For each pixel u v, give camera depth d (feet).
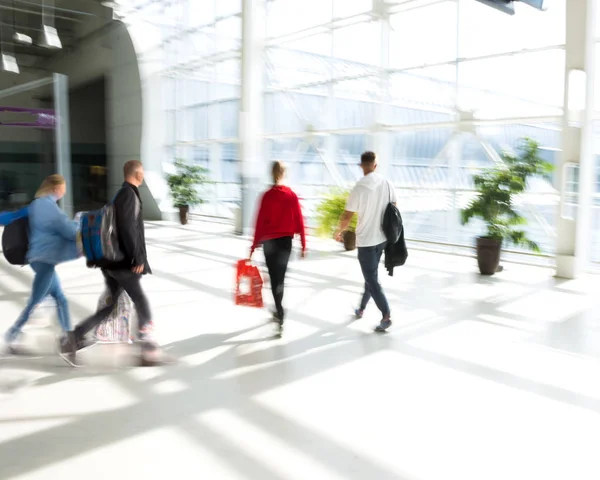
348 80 43.21
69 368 15.35
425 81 39.06
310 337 18.44
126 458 10.52
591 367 15.71
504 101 35.12
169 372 15.14
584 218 28.81
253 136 47.88
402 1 39.19
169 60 61.87
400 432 11.73
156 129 62.69
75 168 61.36
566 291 25.45
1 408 12.76
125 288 15.53
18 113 57.06
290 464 10.37
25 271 29.96
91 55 59.31
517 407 13.02
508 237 29.19
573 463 10.50
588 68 27.61
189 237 45.70
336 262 32.81
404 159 41.34
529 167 28.55
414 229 41.09
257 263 32.55
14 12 55.16
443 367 15.66
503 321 20.52
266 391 13.88
